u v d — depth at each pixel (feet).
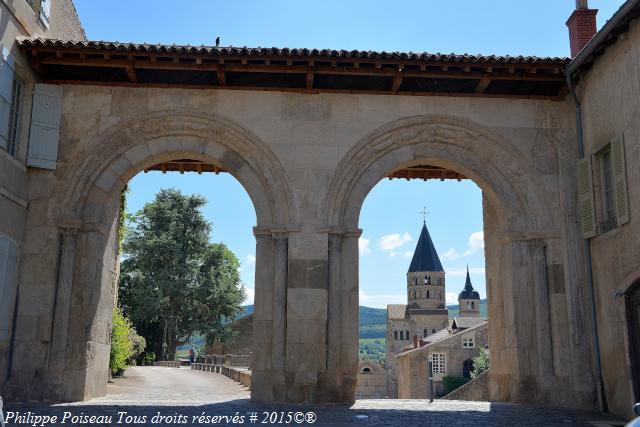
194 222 157.17
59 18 46.88
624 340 36.11
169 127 42.45
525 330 41.39
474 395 107.55
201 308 150.41
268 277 41.19
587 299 40.73
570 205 42.29
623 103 36.47
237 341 158.92
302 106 43.01
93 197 41.45
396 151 43.29
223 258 159.63
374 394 272.10
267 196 41.96
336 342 40.01
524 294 41.83
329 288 40.63
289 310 39.96
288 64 40.42
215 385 69.62
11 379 38.14
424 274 348.59
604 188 39.91
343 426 29.50
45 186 40.91
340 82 42.91
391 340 322.55
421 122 43.21
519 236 42.32
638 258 34.55
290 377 39.09
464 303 390.42
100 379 43.86
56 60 40.45
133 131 42.27
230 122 42.37
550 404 39.78
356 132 42.83
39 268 39.78
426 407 38.06
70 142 41.65
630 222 35.45
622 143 36.22
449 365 197.36
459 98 43.93
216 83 42.88
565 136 43.62
